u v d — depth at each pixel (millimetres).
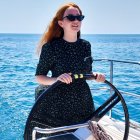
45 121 2441
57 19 2617
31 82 13867
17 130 6133
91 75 2293
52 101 2451
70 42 2580
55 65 2533
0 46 55031
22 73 17266
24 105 8938
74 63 2551
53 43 2541
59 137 2205
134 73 15930
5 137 5688
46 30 2666
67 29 2545
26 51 38344
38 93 2604
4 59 26016
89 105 2570
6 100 9703
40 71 2523
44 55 2510
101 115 2379
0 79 14891
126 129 2326
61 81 2160
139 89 11836
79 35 2713
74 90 2488
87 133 2230
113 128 4219
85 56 2625
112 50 44562
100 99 9359
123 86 12461
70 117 2488
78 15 2516
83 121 2385
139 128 4238
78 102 2502
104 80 2324
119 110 7539
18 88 12219
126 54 35375
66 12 2549
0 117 7312
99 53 36469
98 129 2260
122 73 15953
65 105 2473
